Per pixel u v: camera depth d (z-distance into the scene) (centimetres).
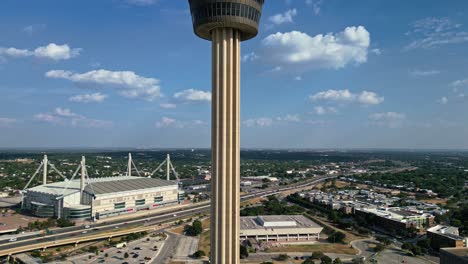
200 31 10738
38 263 18662
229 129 10369
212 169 10519
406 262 19600
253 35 11000
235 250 10519
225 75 10331
